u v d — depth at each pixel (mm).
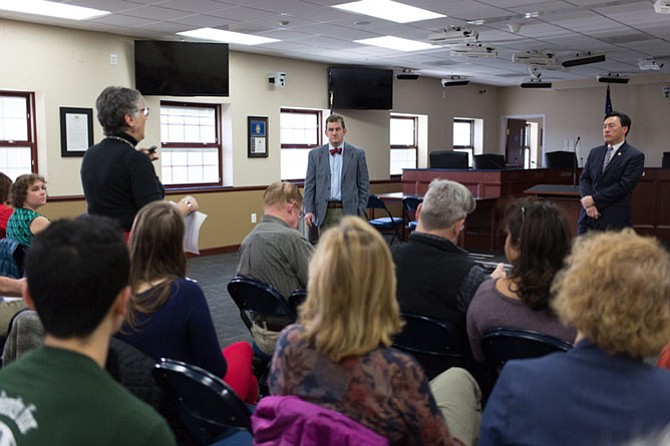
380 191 10695
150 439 846
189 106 8344
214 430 1752
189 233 2641
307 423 1152
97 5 5848
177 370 1474
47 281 860
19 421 823
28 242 3504
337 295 1203
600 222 4602
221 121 8695
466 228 8852
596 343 1072
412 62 9828
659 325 1036
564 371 1072
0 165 6621
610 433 1015
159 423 867
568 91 12469
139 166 2625
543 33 7555
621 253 1076
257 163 8938
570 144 12523
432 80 11711
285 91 9227
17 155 6723
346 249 1218
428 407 1218
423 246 2135
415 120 11820
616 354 1058
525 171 9156
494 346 1828
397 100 11008
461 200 2150
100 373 873
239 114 8648
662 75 11266
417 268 2123
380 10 6375
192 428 1682
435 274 2092
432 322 2057
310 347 1237
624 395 1027
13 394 840
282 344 1283
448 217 2139
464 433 1691
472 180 8844
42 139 6762
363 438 1128
